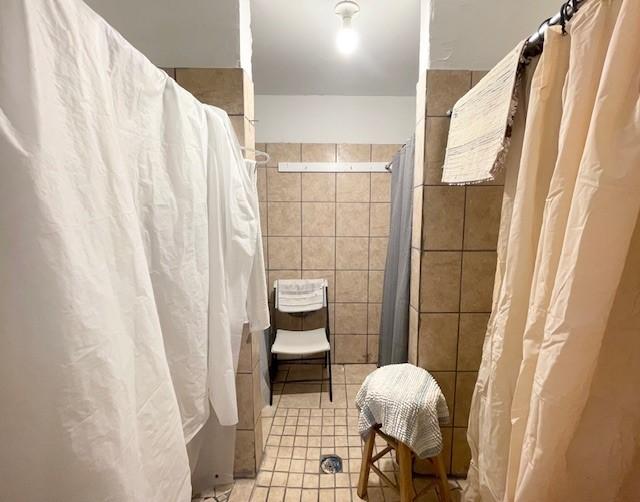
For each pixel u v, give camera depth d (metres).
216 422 1.29
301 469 1.55
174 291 0.83
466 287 1.39
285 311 2.45
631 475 0.53
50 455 0.46
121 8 1.29
